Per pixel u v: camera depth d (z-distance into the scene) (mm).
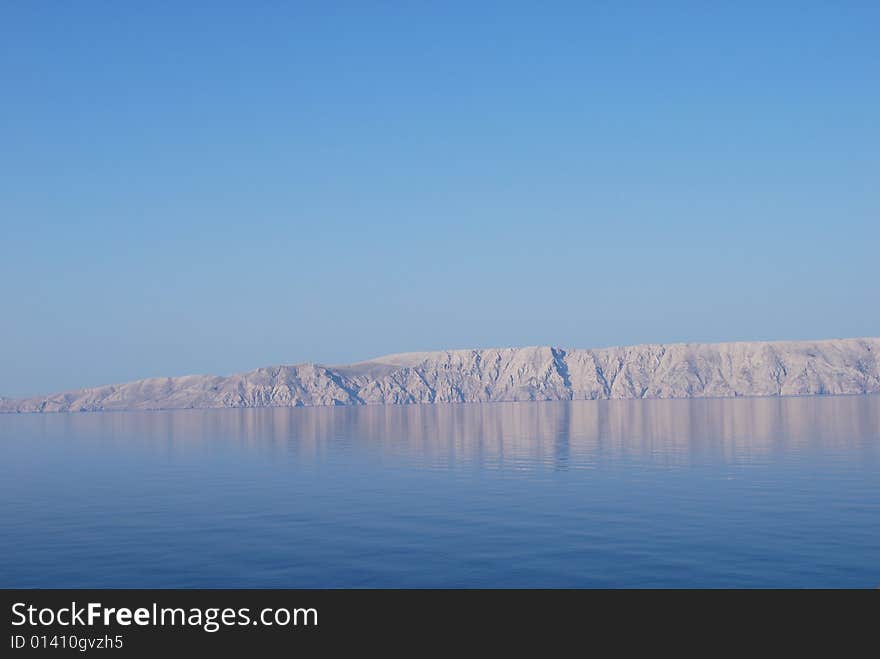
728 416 182875
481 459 86188
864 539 39344
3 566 37031
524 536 41625
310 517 48938
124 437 148000
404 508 51781
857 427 128875
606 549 38094
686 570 34000
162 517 49875
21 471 82000
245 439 133000
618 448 96562
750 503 50656
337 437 133625
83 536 43875
